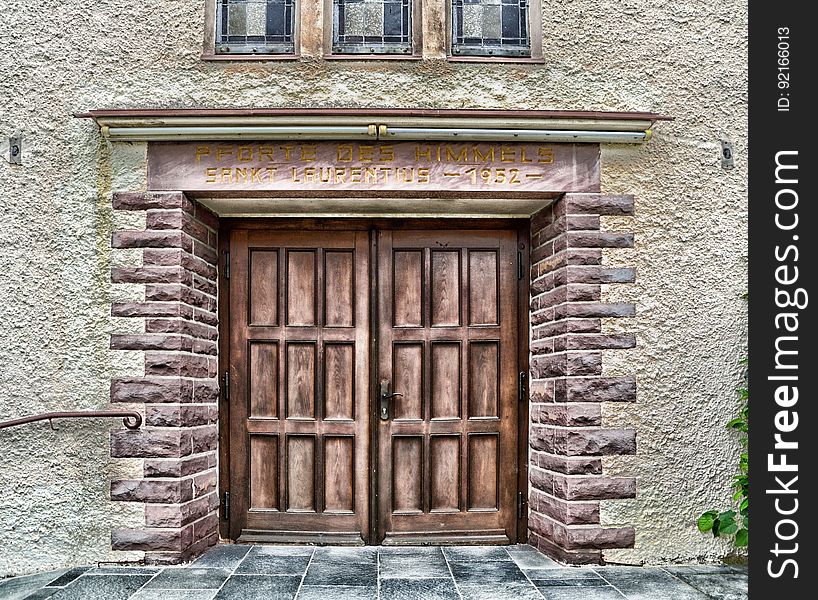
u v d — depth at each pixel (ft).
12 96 14.15
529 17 14.83
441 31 14.46
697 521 13.97
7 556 13.61
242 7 14.89
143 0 14.34
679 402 14.12
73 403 13.83
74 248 13.99
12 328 13.91
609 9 14.56
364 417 15.33
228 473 15.26
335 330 15.44
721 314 14.32
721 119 14.58
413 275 15.56
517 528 15.33
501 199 14.49
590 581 12.75
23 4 14.26
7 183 14.06
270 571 13.24
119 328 13.87
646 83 14.53
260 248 15.57
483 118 13.70
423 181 14.06
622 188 14.29
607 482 13.80
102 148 14.11
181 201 14.02
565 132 13.84
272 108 13.96
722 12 14.71
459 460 15.35
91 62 14.24
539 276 15.24
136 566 13.52
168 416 13.70
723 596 12.04
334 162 14.08
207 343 14.90
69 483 13.71
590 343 13.96
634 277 14.15
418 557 14.20
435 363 15.44
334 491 15.28
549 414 14.51
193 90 14.25
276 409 15.35
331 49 14.58
